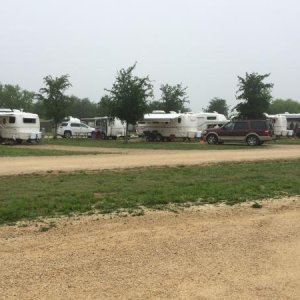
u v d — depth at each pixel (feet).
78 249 21.09
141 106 130.31
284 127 155.12
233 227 25.77
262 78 153.07
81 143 125.29
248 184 41.39
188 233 24.25
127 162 62.49
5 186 38.73
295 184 41.75
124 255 20.30
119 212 28.89
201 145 114.32
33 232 23.89
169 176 47.06
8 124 120.47
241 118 153.89
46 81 156.46
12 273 17.81
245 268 18.89
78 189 37.27
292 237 23.85
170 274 17.98
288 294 16.31
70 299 15.49
